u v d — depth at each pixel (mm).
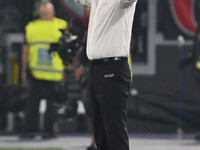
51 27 35500
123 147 18250
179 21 37219
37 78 34938
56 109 34812
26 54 35562
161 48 37344
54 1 35938
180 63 37031
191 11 37062
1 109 36750
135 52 37406
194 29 37125
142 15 37188
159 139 34594
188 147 31391
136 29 37219
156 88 37000
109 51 17953
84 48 28531
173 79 37062
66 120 34062
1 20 36750
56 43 31656
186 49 37031
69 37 30156
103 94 18141
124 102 18188
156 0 37219
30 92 35219
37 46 35312
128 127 36875
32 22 36062
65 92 34719
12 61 37125
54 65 35031
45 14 35531
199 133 34875
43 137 34938
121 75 18000
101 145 19250
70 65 33938
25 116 35125
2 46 36938
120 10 17906
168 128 36938
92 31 18312
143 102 36875
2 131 36906
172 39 37312
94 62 18297
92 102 18859
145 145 31984
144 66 37344
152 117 36906
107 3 17969
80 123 36656
